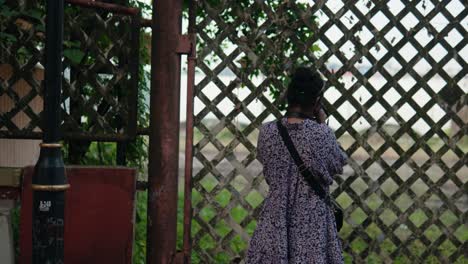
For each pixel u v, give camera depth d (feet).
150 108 14.73
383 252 15.05
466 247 15.05
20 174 14.06
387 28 14.69
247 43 14.82
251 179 14.97
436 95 14.73
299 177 11.48
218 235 15.11
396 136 14.82
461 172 37.86
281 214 11.38
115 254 14.28
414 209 14.93
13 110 14.64
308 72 11.91
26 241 13.99
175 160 14.73
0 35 14.21
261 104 15.46
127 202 14.32
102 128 14.87
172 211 14.76
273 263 11.31
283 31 14.76
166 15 14.52
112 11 14.49
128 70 14.82
